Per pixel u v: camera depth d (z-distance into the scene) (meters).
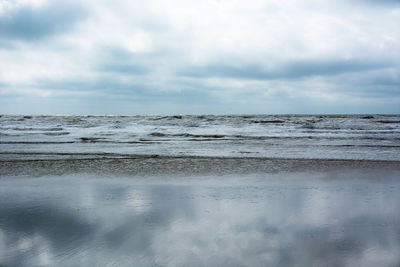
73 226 3.80
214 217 4.18
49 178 7.25
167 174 7.77
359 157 10.80
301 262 2.83
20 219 4.10
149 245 3.20
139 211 4.46
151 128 29.47
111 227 3.77
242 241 3.32
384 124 31.56
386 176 7.40
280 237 3.44
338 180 6.96
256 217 4.18
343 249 3.12
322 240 3.35
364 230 3.66
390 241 3.32
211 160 10.14
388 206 4.75
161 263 2.79
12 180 7.02
